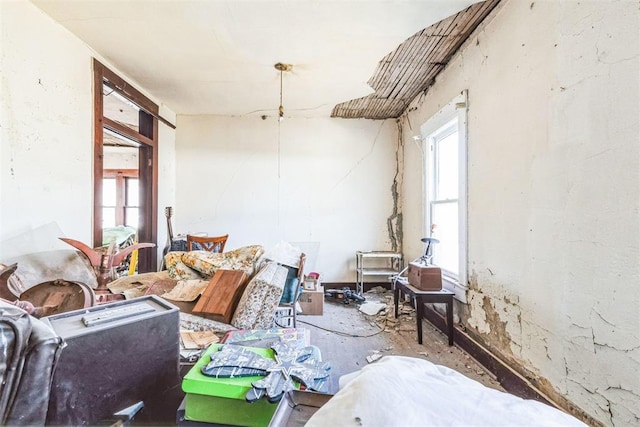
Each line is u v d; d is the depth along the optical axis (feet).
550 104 5.21
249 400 2.95
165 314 3.64
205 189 14.08
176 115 13.94
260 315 6.26
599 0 4.27
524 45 5.89
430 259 9.87
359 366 7.12
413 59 9.15
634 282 3.80
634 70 3.80
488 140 7.14
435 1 6.26
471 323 7.94
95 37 7.59
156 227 12.05
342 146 14.42
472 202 7.89
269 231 14.25
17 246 6.10
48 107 6.82
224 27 7.18
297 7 6.44
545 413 2.19
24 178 6.27
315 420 2.24
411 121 12.80
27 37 6.29
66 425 2.84
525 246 5.87
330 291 13.07
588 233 4.46
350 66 9.23
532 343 5.67
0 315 2.45
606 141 4.18
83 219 7.86
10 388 2.39
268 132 14.25
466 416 2.07
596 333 4.33
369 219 14.47
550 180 5.22
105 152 19.20
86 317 3.34
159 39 7.70
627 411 3.88
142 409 3.39
